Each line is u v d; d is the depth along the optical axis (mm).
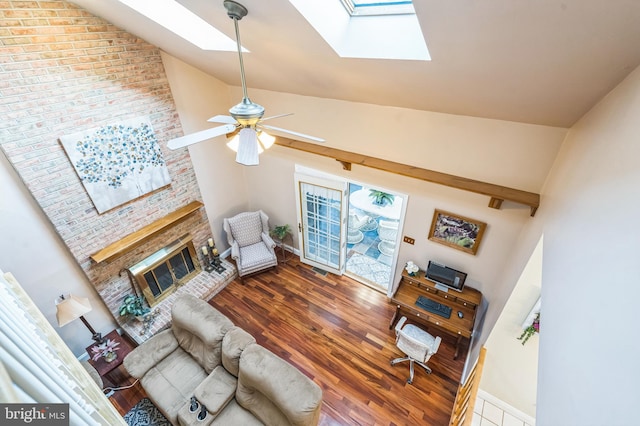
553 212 1989
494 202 2953
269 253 4863
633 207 890
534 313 2525
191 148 4094
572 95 1725
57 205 2900
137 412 3152
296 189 4559
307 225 4910
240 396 2725
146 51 3258
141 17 2414
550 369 1240
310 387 2449
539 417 1209
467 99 2283
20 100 2500
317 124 3732
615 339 766
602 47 1189
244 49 2549
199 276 4645
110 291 3588
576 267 1244
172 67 3582
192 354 3166
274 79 3250
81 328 3496
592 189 1361
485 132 2713
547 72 1535
